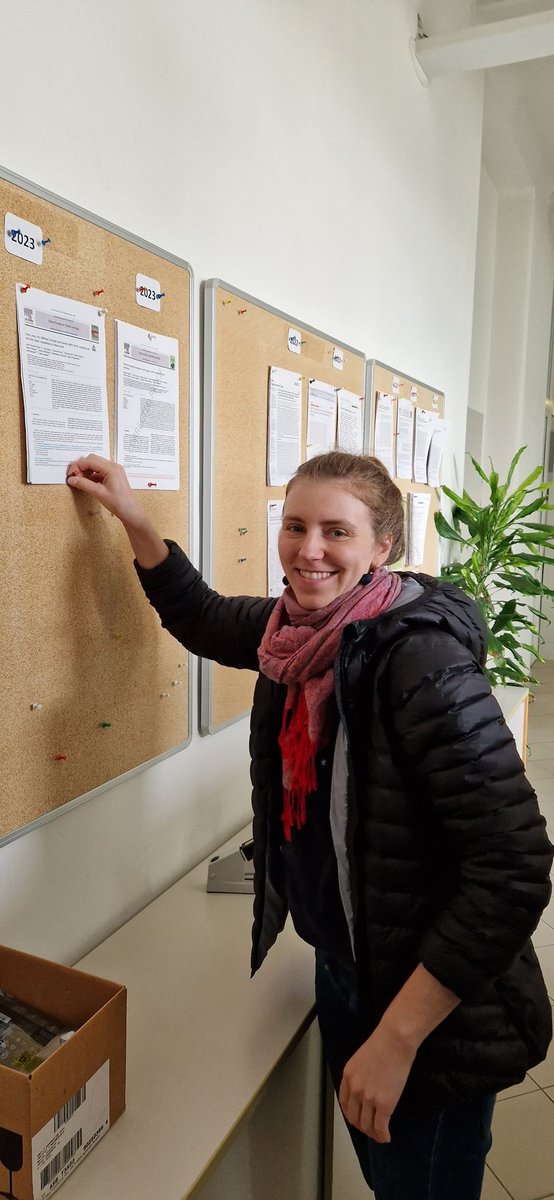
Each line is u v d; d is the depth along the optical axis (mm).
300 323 1961
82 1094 895
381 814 951
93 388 1262
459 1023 968
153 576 1335
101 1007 959
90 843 1377
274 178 1836
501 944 854
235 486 1729
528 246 5305
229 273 1673
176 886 1620
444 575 3498
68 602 1249
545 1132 1842
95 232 1236
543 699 6125
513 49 2691
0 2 1040
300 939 1448
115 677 1386
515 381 5445
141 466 1407
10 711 1146
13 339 1096
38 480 1157
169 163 1441
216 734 1782
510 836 860
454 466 3676
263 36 1743
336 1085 1235
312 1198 1402
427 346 3131
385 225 2584
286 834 1129
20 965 1030
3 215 1055
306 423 2041
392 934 969
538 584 3369
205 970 1320
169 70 1418
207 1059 1100
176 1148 938
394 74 2584
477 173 3701
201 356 1591
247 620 1329
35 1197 823
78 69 1194
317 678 1049
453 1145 1067
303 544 1032
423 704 890
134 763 1462
